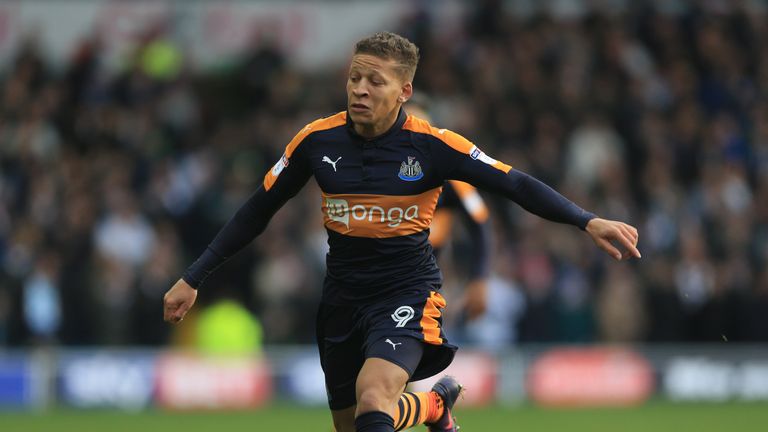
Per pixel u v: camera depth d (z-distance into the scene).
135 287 43.69
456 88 53.91
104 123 51.19
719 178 51.44
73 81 53.22
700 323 47.72
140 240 45.91
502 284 45.66
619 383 46.00
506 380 44.81
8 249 45.44
